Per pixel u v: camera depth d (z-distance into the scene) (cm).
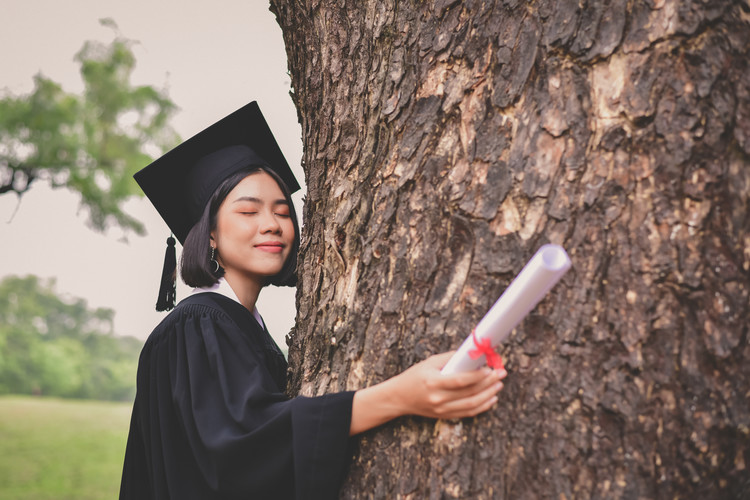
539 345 143
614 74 144
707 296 135
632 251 138
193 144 228
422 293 156
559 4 150
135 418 212
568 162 145
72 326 1912
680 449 133
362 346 164
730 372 135
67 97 1153
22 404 1570
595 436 136
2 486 1013
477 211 151
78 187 1159
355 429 155
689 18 140
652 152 139
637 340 136
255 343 202
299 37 202
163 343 199
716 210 137
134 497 210
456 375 139
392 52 174
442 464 148
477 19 159
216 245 217
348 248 174
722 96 139
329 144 186
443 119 160
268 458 162
